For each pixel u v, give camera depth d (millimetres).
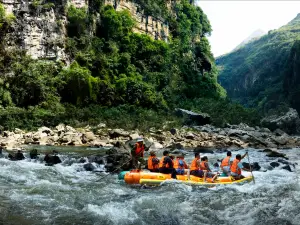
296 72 84000
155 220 8422
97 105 37500
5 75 33500
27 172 13328
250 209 9258
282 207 9375
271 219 8477
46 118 30031
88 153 19078
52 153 18453
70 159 16250
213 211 9141
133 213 8836
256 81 135125
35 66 35094
